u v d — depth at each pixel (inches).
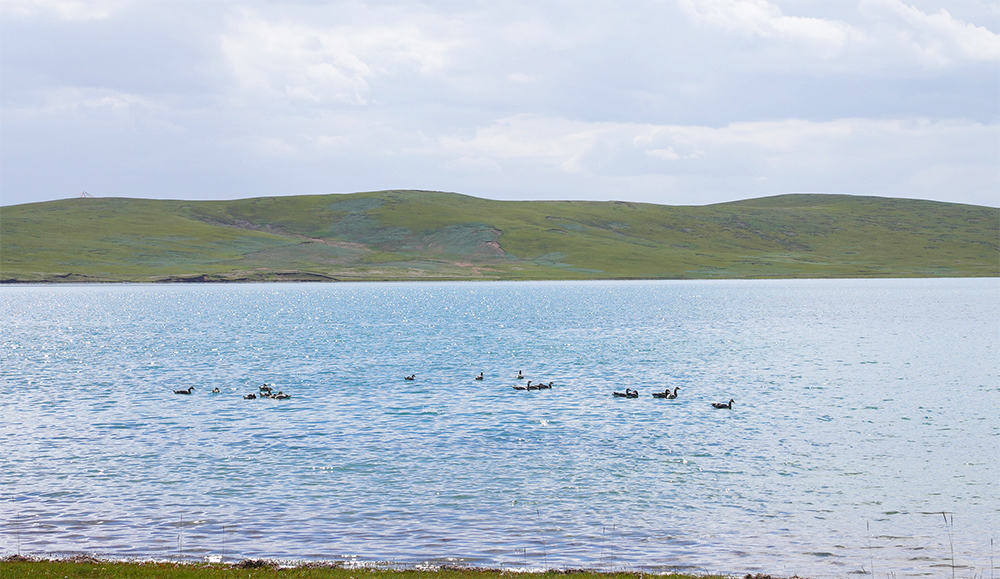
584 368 2965.1
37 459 1584.6
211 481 1433.3
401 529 1190.3
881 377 2733.8
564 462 1572.3
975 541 1157.1
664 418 2005.4
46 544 1117.7
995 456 1628.9
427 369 2923.2
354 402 2230.6
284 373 2819.9
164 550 1097.4
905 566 1066.1
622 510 1285.7
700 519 1243.8
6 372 2849.4
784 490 1396.4
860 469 1529.3
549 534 1175.0
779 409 2135.8
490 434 1820.9
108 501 1316.4
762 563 1071.6
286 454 1631.4
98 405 2185.0
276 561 1021.8
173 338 4141.2
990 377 2733.8
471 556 1081.4
